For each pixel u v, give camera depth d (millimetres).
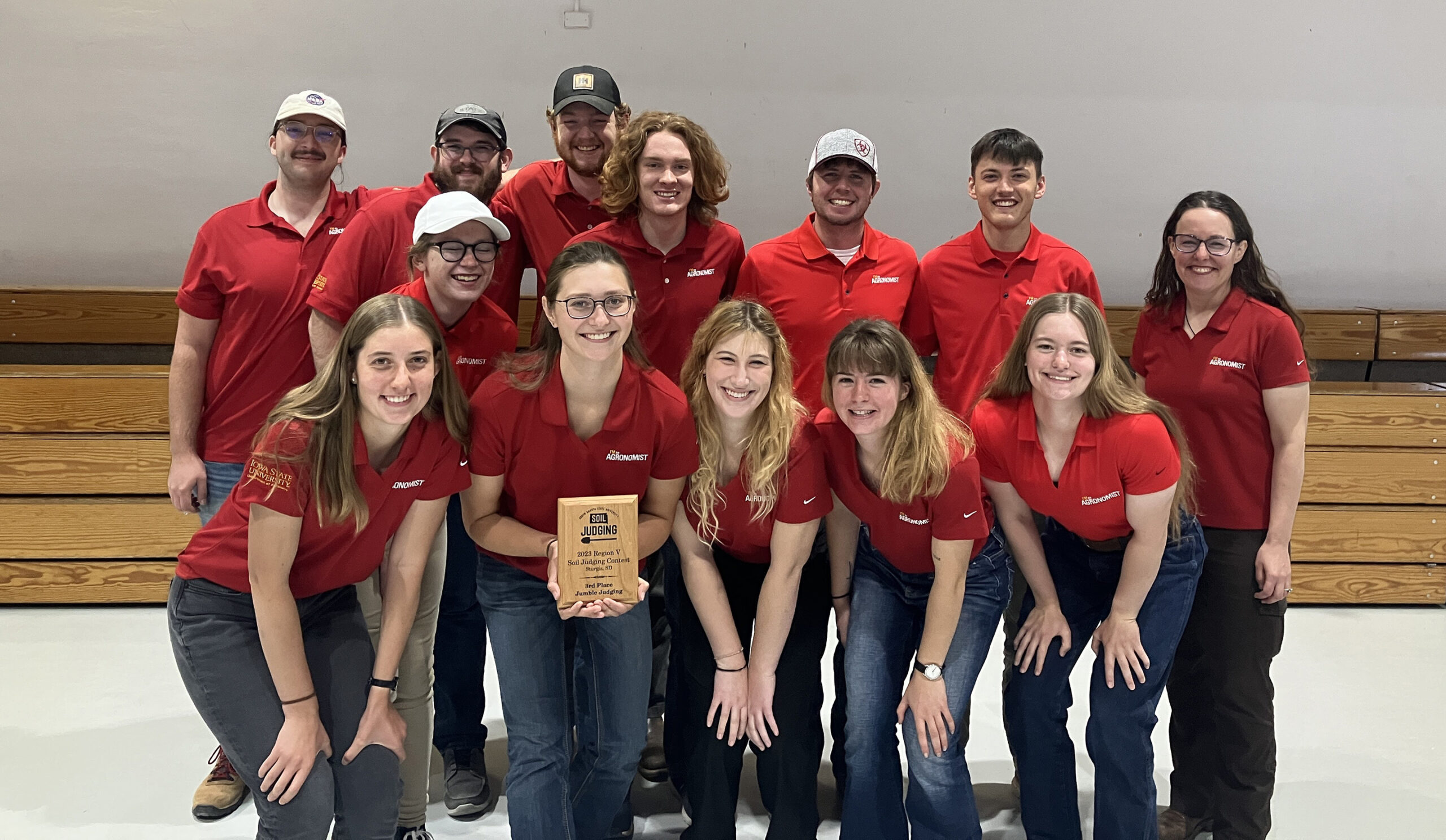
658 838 2381
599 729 2070
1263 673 2275
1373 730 3014
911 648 2227
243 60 4152
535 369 1947
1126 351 4281
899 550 2139
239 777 2547
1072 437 2059
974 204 4449
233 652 1804
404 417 1751
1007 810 2555
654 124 2416
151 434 3771
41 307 4051
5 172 4168
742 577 2281
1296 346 2209
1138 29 4340
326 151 2525
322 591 1930
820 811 2529
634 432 1959
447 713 2561
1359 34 4375
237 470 2562
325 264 2488
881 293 2619
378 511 1837
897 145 4379
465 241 2137
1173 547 2129
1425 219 4547
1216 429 2277
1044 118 4395
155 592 3844
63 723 2926
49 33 4082
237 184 4246
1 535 3768
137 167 4203
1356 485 4008
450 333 2264
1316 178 4492
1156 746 2932
